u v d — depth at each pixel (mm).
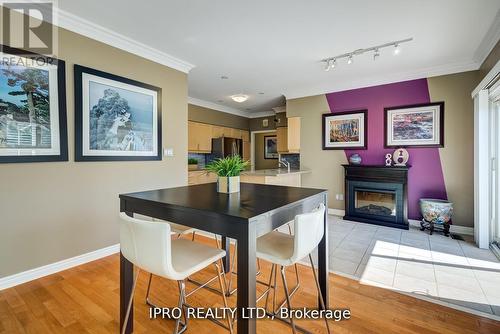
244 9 2219
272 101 5871
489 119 2889
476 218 3039
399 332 1509
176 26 2510
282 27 2529
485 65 3094
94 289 2004
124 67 2801
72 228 2396
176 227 2012
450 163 3611
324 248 1710
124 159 2809
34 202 2146
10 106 1985
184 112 3545
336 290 1995
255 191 1742
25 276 2098
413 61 3398
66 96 2318
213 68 3693
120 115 2758
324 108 4680
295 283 2111
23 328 1544
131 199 1507
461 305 1786
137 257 1173
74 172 2398
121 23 2451
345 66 3596
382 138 4121
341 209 4539
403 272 2305
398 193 3793
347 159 4469
